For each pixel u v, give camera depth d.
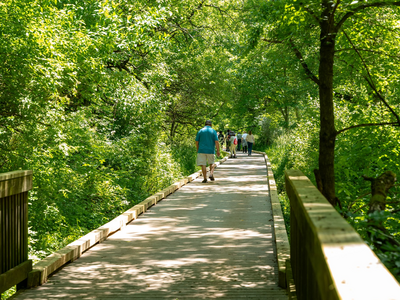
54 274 5.61
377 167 9.38
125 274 5.60
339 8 6.36
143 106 15.33
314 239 2.13
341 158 8.71
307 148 15.70
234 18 24.75
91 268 5.88
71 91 12.45
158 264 6.05
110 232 7.93
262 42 17.52
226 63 27.25
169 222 9.15
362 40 8.20
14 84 9.74
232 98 33.75
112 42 12.31
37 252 9.97
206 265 5.98
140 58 16.55
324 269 1.64
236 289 5.00
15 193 4.86
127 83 15.24
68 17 11.24
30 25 9.05
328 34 6.12
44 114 10.56
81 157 13.91
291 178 4.36
